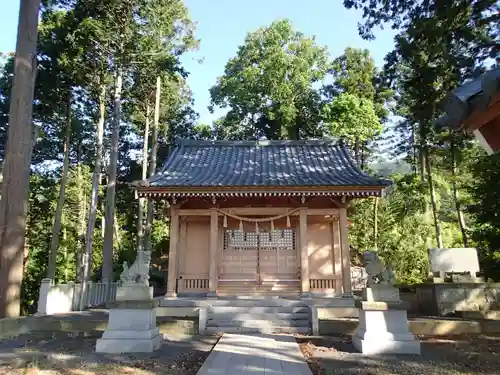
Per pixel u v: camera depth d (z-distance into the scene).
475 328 10.02
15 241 10.48
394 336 7.96
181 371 6.43
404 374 6.29
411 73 12.93
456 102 2.83
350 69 29.33
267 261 14.75
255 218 14.77
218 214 14.36
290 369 6.25
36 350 8.11
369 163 30.59
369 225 23.59
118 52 18.69
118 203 31.11
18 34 11.40
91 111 24.70
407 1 12.09
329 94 30.95
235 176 14.74
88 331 10.23
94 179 19.08
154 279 24.84
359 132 25.86
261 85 31.41
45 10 17.86
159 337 8.61
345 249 13.79
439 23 10.77
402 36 11.93
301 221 14.05
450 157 17.89
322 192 13.45
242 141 18.39
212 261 13.84
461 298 12.41
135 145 32.53
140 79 22.16
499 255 14.19
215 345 8.23
